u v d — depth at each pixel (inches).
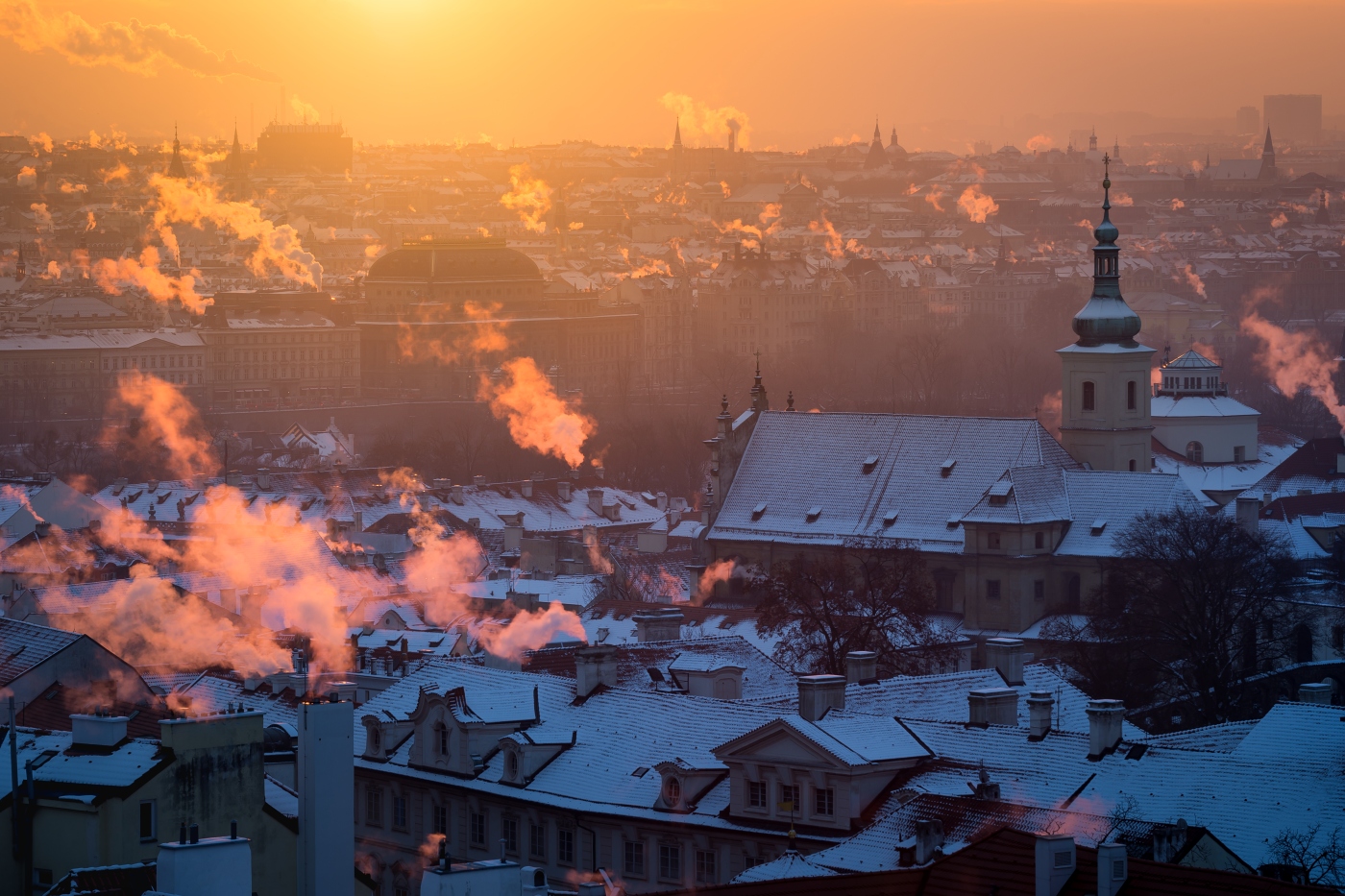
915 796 6117.1
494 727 7362.2
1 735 5777.6
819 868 5620.1
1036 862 4591.5
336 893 5354.3
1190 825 5565.9
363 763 7652.6
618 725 7249.0
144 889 4776.1
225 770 5378.9
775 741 6417.3
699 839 6535.4
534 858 7047.2
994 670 7711.6
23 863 5319.9
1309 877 5216.5
